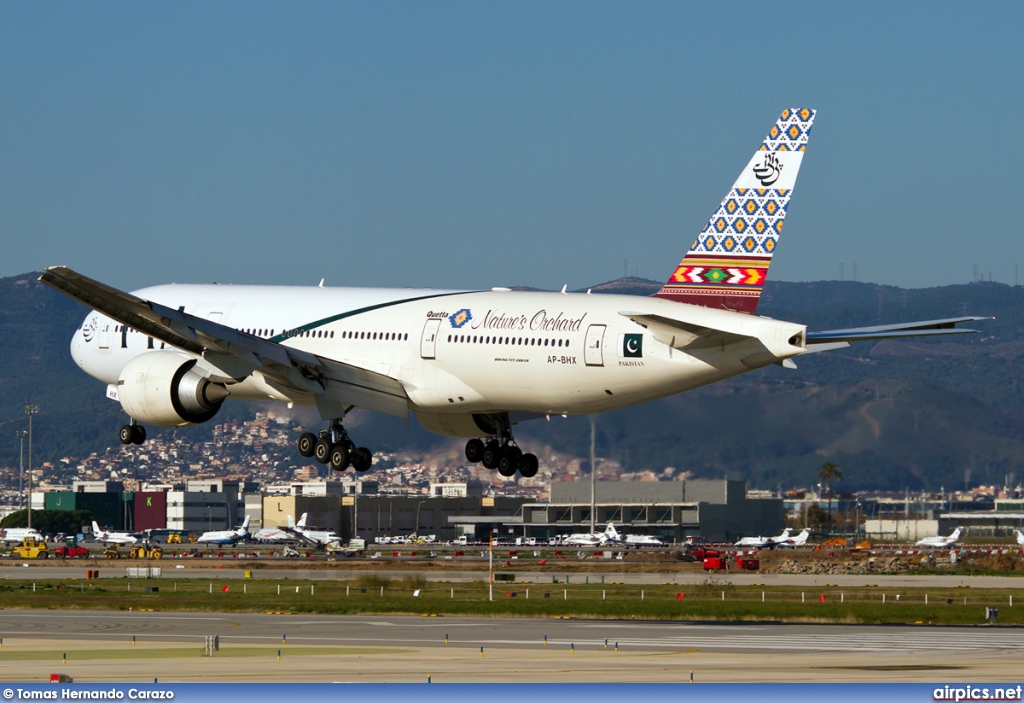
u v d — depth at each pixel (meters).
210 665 67.75
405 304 98.88
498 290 98.75
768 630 94.12
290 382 96.94
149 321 93.19
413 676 61.84
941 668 66.44
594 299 93.38
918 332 95.44
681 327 86.06
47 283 88.00
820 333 96.31
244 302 104.25
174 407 96.69
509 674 62.59
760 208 91.19
